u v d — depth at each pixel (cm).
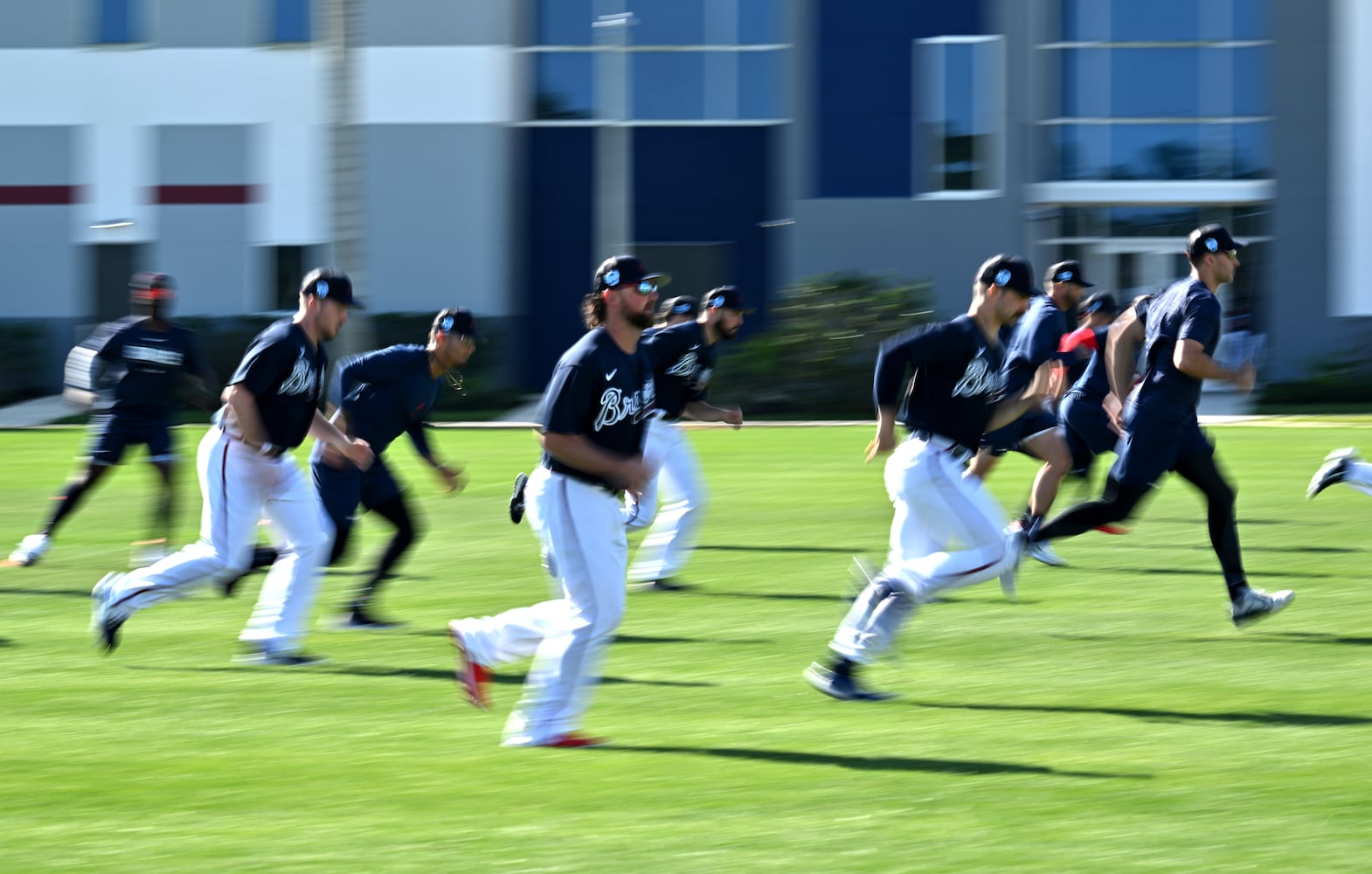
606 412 1866
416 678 2391
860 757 1908
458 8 9881
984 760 1891
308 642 2670
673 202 10094
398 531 2817
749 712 2150
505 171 9962
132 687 2328
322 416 2616
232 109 10044
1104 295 3700
